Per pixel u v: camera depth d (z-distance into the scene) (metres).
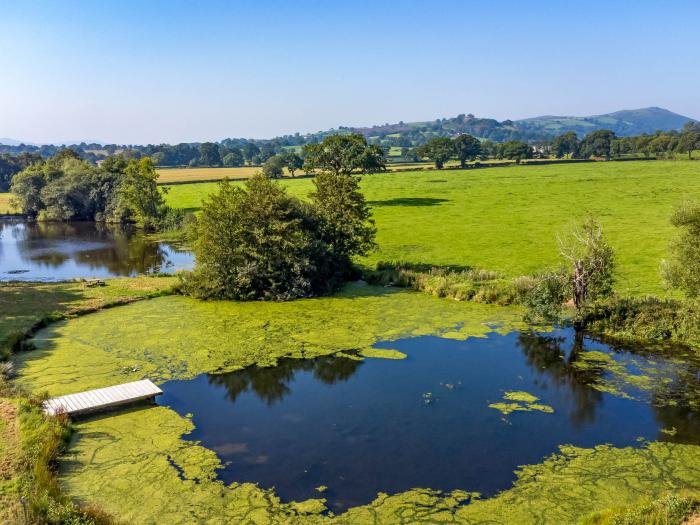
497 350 29.83
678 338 30.77
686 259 27.58
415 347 30.30
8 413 20.58
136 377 25.84
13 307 36.81
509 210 78.12
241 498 16.67
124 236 79.00
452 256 52.25
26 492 15.55
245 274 39.47
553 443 20.08
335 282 43.09
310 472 18.19
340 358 28.72
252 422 21.83
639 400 23.73
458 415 22.39
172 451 19.45
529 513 15.94
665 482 17.47
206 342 30.83
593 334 32.12
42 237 78.62
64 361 27.69
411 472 18.17
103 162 112.12
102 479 17.53
